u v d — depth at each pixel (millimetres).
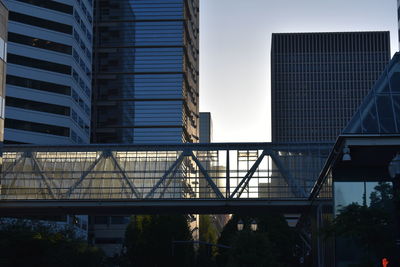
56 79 116250
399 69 45531
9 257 66688
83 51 127188
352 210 40062
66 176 71062
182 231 103188
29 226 73188
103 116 171500
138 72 172750
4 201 68562
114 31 174875
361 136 42125
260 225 110188
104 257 81625
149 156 71375
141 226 104625
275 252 82625
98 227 157625
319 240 61500
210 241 156375
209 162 69875
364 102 44000
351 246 47969
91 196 70312
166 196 70500
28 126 112000
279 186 68062
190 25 188500
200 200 67125
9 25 112312
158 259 101250
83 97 127250
